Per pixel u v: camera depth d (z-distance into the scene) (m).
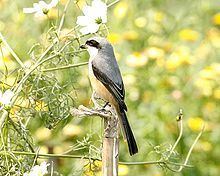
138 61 13.60
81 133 12.61
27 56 12.88
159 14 15.10
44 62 10.13
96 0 9.66
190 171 13.12
